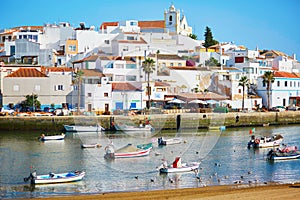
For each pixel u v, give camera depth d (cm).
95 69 7256
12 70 7812
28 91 7156
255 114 7500
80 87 6625
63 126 6347
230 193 2766
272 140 5069
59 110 6719
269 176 3491
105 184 3162
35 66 8012
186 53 8575
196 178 3325
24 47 9256
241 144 5125
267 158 4203
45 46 9950
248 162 4031
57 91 7238
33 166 3806
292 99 9294
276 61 10706
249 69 9662
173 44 8112
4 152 4516
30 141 5325
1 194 2977
